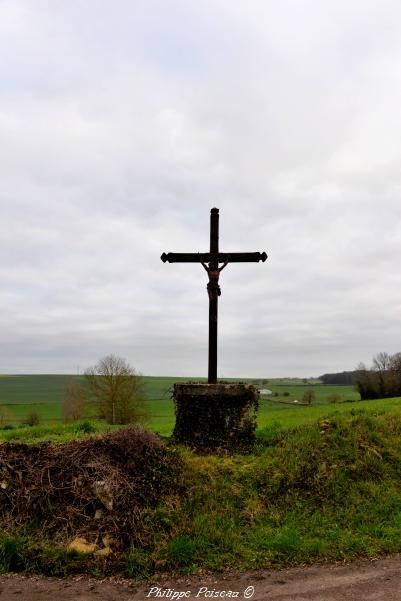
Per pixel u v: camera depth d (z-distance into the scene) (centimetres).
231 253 1007
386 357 6712
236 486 793
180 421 953
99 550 614
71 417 4391
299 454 902
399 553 641
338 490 813
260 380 11338
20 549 607
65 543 628
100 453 770
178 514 699
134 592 532
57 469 742
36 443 859
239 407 944
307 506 768
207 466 832
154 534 651
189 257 1020
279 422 1385
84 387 4338
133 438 806
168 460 816
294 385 10200
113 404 4178
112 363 4250
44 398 8081
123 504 688
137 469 760
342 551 637
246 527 697
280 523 718
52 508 684
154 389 7956
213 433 930
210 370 992
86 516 671
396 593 525
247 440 945
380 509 771
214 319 1001
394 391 6419
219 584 551
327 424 1055
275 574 576
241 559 612
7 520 668
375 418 1162
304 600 510
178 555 606
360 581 556
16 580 559
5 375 14012
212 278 1002
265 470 844
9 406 6669
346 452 917
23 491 708
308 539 662
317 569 590
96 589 539
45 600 511
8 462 757
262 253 991
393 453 952
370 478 862
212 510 721
